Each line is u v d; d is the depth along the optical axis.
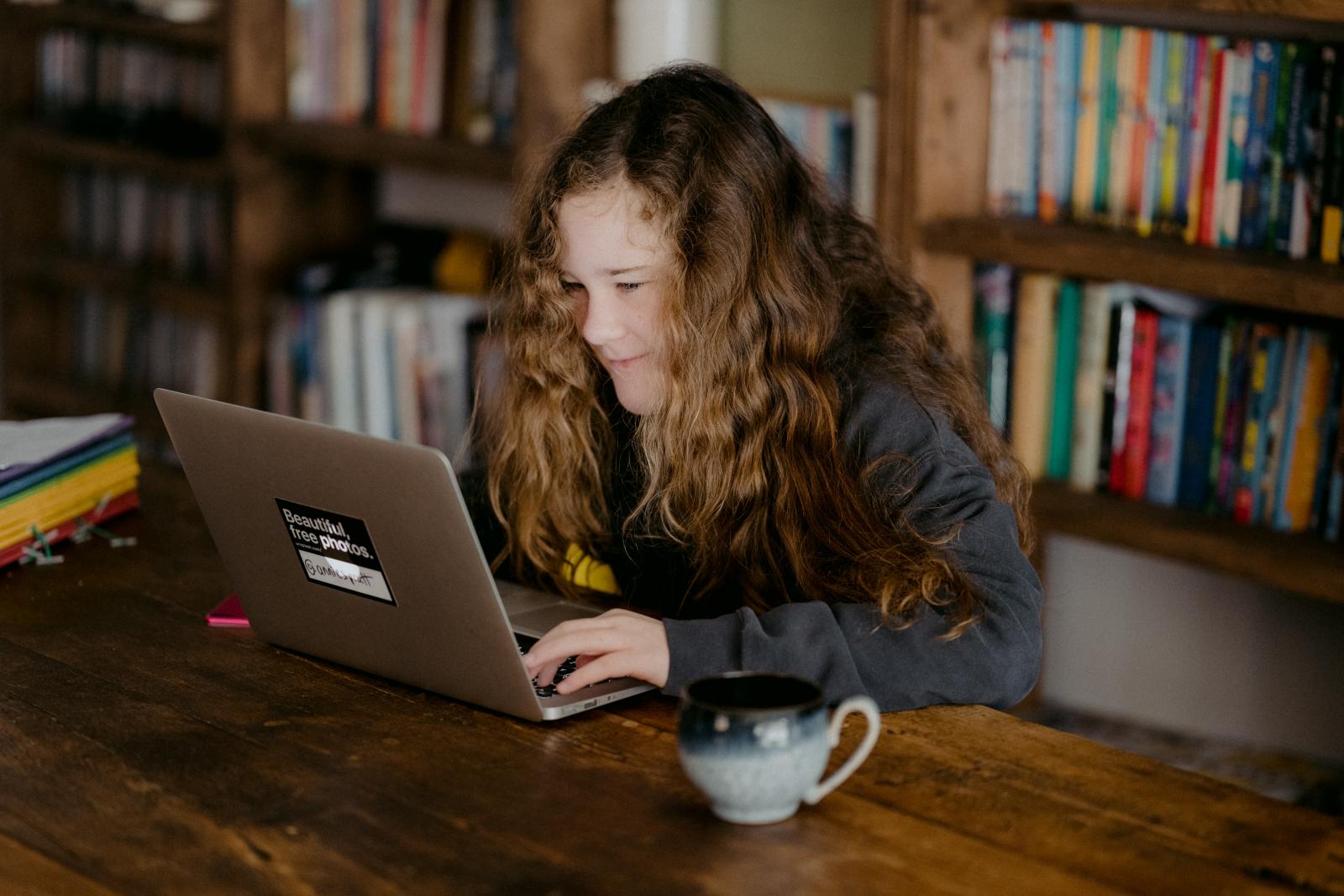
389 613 1.26
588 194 1.44
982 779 1.13
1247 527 2.02
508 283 1.66
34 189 3.43
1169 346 2.07
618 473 1.67
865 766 1.15
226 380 3.08
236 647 1.41
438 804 1.10
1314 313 1.99
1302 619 2.32
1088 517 2.09
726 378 1.49
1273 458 2.00
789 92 2.60
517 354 1.62
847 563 1.43
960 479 1.42
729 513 1.53
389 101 2.83
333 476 1.21
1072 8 2.24
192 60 3.11
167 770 1.15
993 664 1.27
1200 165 2.00
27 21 3.29
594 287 1.47
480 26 2.63
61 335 3.55
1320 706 2.32
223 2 2.86
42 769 1.16
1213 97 1.97
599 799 1.10
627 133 1.45
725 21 2.68
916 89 2.14
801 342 1.50
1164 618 2.48
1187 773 1.14
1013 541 1.38
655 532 1.62
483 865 1.01
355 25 2.83
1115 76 2.07
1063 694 2.63
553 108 2.51
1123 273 1.98
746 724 1.03
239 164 2.92
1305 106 1.88
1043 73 2.14
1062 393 2.20
